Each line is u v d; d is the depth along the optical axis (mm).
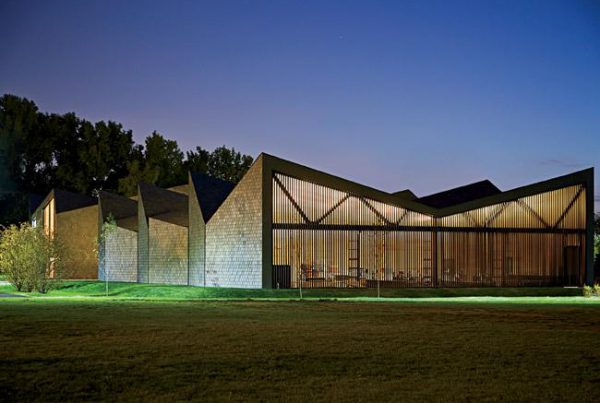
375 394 10578
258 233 39094
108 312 22688
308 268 39844
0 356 13375
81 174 86625
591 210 46812
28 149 85250
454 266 43188
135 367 12406
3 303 27531
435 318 21328
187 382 11266
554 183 46094
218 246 42000
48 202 62812
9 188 82312
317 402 10109
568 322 20219
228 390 10758
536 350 14531
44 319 19953
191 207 45469
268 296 37000
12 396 10344
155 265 48438
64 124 89062
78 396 10375
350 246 40938
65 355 13523
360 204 41406
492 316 22141
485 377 11789
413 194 58844
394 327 18562
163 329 17641
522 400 10297
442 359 13398
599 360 13367
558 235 46062
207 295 37875
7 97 84875
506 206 44906
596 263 58000
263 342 15391
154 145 94250
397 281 41781
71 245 59656
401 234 42156
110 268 53906
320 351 14203
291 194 39875
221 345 14906
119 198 57562
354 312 23516
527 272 45031
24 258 41531
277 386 11031
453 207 43406
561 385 11227
